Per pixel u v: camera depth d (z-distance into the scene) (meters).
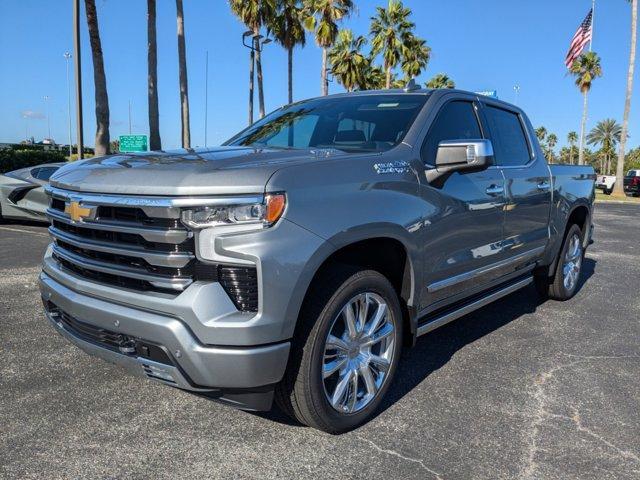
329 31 32.84
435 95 3.96
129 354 2.73
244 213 2.51
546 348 4.47
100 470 2.65
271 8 31.78
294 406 2.83
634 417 3.30
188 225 2.52
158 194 2.57
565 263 5.85
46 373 3.74
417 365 4.06
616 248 10.27
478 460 2.80
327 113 4.11
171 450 2.84
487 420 3.22
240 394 2.61
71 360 3.96
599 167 107.88
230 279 2.53
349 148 3.54
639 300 6.14
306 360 2.74
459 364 4.09
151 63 20.36
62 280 3.07
